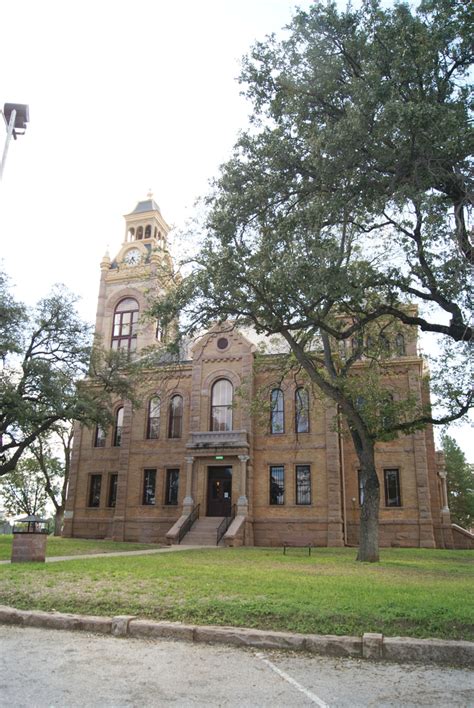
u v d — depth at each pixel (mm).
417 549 27953
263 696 5699
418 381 31906
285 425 33406
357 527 31766
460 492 63250
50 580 11422
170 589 10367
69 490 37375
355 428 21000
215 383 35156
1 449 27219
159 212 47531
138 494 35000
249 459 32500
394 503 31453
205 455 32688
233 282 16516
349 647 7281
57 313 27484
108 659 6914
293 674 6457
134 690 5801
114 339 42562
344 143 13375
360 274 15656
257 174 15992
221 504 33000
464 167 13391
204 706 5387
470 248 13453
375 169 14008
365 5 14445
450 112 12133
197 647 7559
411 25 13039
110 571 12984
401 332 22906
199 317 18297
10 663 6715
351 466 32906
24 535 15352
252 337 36656
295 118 15305
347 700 5633
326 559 18969
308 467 32625
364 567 15789
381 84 13117
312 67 14938
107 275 44312
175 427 35781
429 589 10680
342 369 21250
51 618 8680
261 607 8750
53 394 25531
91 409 27156
